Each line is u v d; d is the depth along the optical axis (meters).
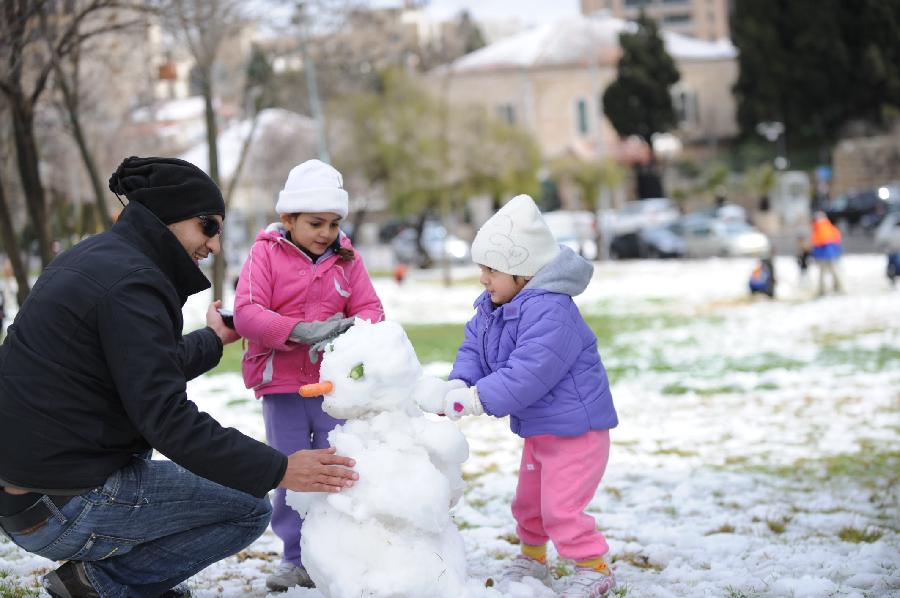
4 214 12.02
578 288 5.72
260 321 5.69
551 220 59.06
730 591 5.99
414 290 39.56
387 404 4.78
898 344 18.14
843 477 9.09
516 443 11.12
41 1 10.98
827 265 28.27
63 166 32.41
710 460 10.03
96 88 24.75
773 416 12.30
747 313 25.52
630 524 7.67
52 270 4.51
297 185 5.85
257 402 14.19
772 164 76.69
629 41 78.06
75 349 4.37
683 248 51.59
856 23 71.25
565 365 5.54
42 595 5.89
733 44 77.31
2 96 14.16
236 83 33.62
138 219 4.64
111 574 4.82
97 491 4.51
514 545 7.20
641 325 23.94
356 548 4.52
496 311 5.74
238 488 4.49
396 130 48.22
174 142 41.28
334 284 6.01
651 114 78.31
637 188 79.88
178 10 13.76
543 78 80.00
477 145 47.38
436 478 4.62
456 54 76.69
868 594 5.89
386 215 80.81
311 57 33.31
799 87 73.56
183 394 4.46
